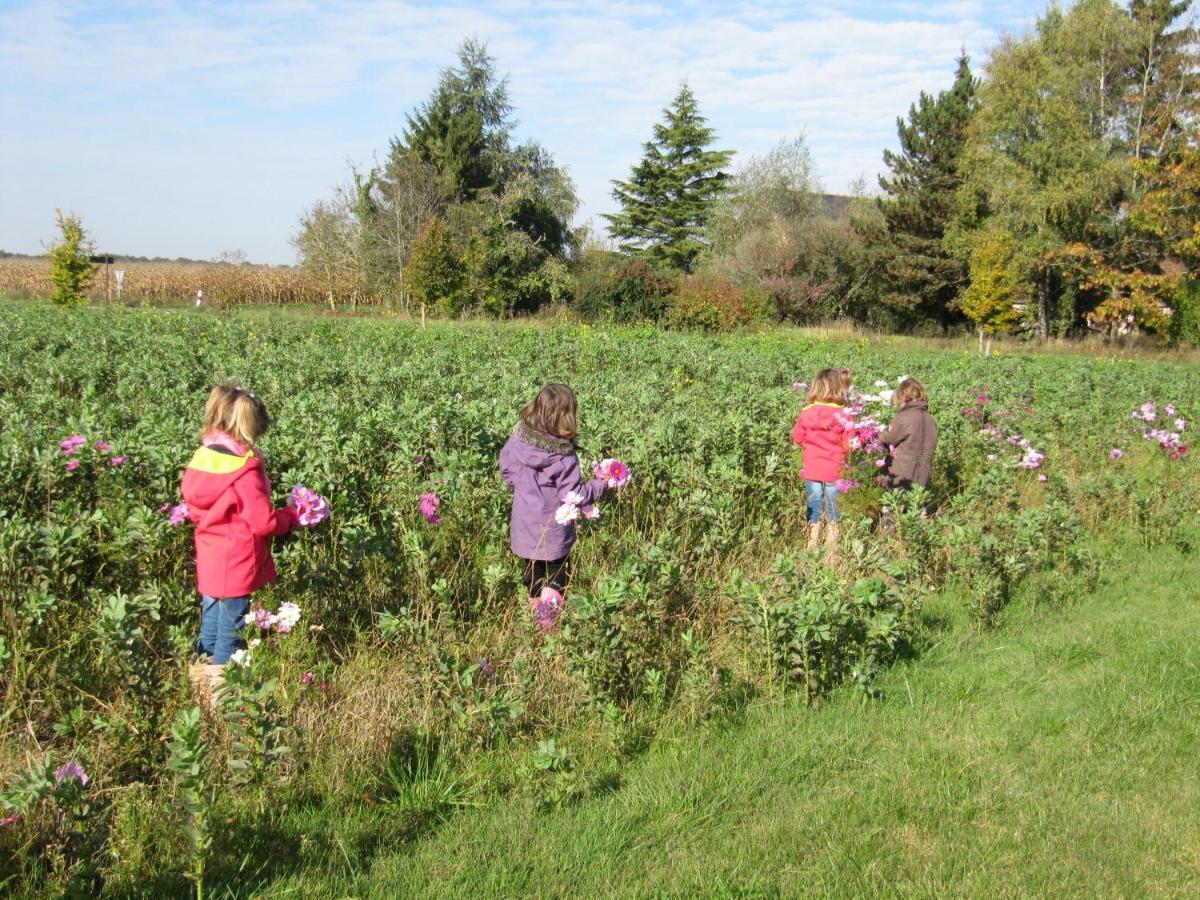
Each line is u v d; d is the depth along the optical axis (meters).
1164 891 3.19
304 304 46.09
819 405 7.34
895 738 4.28
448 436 7.86
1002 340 39.34
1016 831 3.52
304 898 2.96
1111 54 38.78
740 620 4.85
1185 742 4.28
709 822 3.52
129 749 3.57
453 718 4.03
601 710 4.11
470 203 47.25
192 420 7.69
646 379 14.41
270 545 4.30
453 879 3.11
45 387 10.12
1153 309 34.88
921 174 44.78
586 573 5.84
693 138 61.59
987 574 5.90
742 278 43.00
